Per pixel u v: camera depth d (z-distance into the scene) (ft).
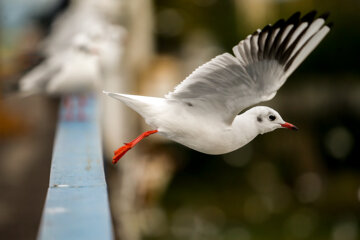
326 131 56.80
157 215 45.91
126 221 37.27
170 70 47.11
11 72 41.55
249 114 18.21
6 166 35.04
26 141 40.01
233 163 57.57
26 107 48.03
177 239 43.14
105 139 37.86
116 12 43.62
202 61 54.49
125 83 44.98
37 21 53.83
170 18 59.47
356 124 56.49
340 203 49.29
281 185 54.24
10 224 26.53
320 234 44.21
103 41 37.68
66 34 37.29
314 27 16.07
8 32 59.21
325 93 57.06
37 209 28.60
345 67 57.36
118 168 38.22
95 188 15.53
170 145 44.86
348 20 56.80
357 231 44.45
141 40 47.44
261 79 16.16
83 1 41.88
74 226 12.44
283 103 57.11
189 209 49.21
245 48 15.71
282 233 44.70
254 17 59.16
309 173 55.11
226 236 44.60
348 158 55.67
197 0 59.88
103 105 37.88
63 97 35.04
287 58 16.03
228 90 16.52
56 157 19.31
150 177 42.11
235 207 49.96
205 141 17.40
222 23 59.77
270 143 58.08
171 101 17.33
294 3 58.34
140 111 17.54
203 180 55.57
